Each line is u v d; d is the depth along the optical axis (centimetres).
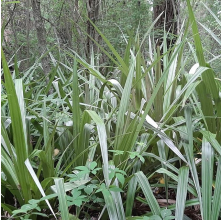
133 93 158
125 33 405
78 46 399
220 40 136
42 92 237
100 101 169
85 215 118
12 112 95
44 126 137
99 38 410
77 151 132
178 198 102
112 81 160
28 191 108
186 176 110
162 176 140
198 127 159
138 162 132
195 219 122
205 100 141
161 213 97
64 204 90
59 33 443
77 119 132
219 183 105
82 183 111
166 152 143
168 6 402
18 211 90
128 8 428
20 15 457
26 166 100
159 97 154
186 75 151
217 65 286
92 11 396
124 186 120
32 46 392
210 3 416
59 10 450
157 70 163
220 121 140
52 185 113
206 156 113
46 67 274
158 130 125
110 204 99
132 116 143
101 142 100
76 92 131
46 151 119
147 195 104
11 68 397
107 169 96
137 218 101
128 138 120
